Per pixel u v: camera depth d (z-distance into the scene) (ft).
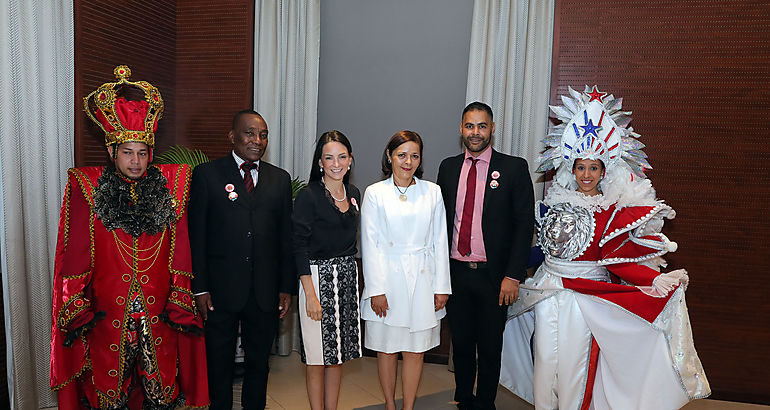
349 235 8.70
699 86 11.28
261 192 8.64
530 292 8.95
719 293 11.40
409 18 13.10
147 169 7.95
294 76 13.28
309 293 8.38
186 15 13.44
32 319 9.36
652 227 8.22
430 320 8.70
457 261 9.40
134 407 8.23
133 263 7.63
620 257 8.23
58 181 9.71
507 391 11.32
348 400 10.62
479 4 12.09
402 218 8.72
